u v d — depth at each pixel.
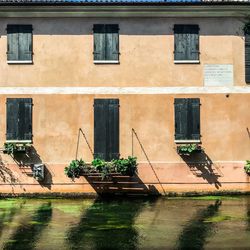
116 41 18.50
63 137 18.25
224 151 18.31
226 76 18.55
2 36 18.45
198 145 18.27
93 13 18.47
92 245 11.95
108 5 18.11
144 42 18.53
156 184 18.17
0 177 18.14
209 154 18.28
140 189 18.14
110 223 14.17
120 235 12.86
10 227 13.80
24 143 18.17
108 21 18.56
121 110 18.34
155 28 18.56
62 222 14.33
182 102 18.36
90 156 18.20
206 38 18.59
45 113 18.30
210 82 18.50
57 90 18.36
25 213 15.52
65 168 17.80
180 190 18.14
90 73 18.42
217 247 11.66
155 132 18.30
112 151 18.20
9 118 18.22
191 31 18.58
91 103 18.36
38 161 18.17
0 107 18.25
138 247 11.74
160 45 18.55
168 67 18.48
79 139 18.23
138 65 18.48
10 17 18.48
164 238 12.52
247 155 18.34
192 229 13.38
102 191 18.09
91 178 18.11
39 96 18.34
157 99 18.39
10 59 18.39
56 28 18.55
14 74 18.36
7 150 17.89
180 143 18.27
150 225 13.88
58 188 18.09
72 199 17.73
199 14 18.55
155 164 18.20
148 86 18.42
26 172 18.14
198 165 18.22
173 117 18.34
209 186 18.17
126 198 17.80
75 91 18.38
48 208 16.25
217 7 18.31
